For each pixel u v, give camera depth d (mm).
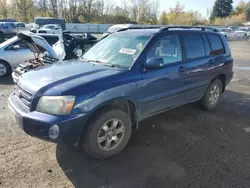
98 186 2748
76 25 37000
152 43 3752
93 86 2982
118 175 2949
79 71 3359
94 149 3117
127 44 3961
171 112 5090
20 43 8281
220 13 76500
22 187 2701
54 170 3016
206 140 3898
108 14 52344
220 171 3064
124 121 3340
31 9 49312
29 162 3162
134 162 3227
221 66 5180
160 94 3824
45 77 3189
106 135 3215
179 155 3424
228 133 4184
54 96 2791
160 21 57531
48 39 9000
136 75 3422
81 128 2934
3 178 2832
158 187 2748
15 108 3094
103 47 4293
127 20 52219
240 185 2805
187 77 4289
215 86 5234
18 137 3818
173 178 2910
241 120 4797
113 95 3127
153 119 4684
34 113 2854
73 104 2822
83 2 50969
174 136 4004
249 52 19031
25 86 3109
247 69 11164
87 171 3012
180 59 4195
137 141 3791
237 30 40781
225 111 5305
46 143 3658
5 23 26078
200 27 4973
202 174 2996
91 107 2941
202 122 4625
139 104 3518
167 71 3855
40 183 2771
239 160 3328
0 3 48969
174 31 4195
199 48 4656
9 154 3330
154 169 3082
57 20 33156
